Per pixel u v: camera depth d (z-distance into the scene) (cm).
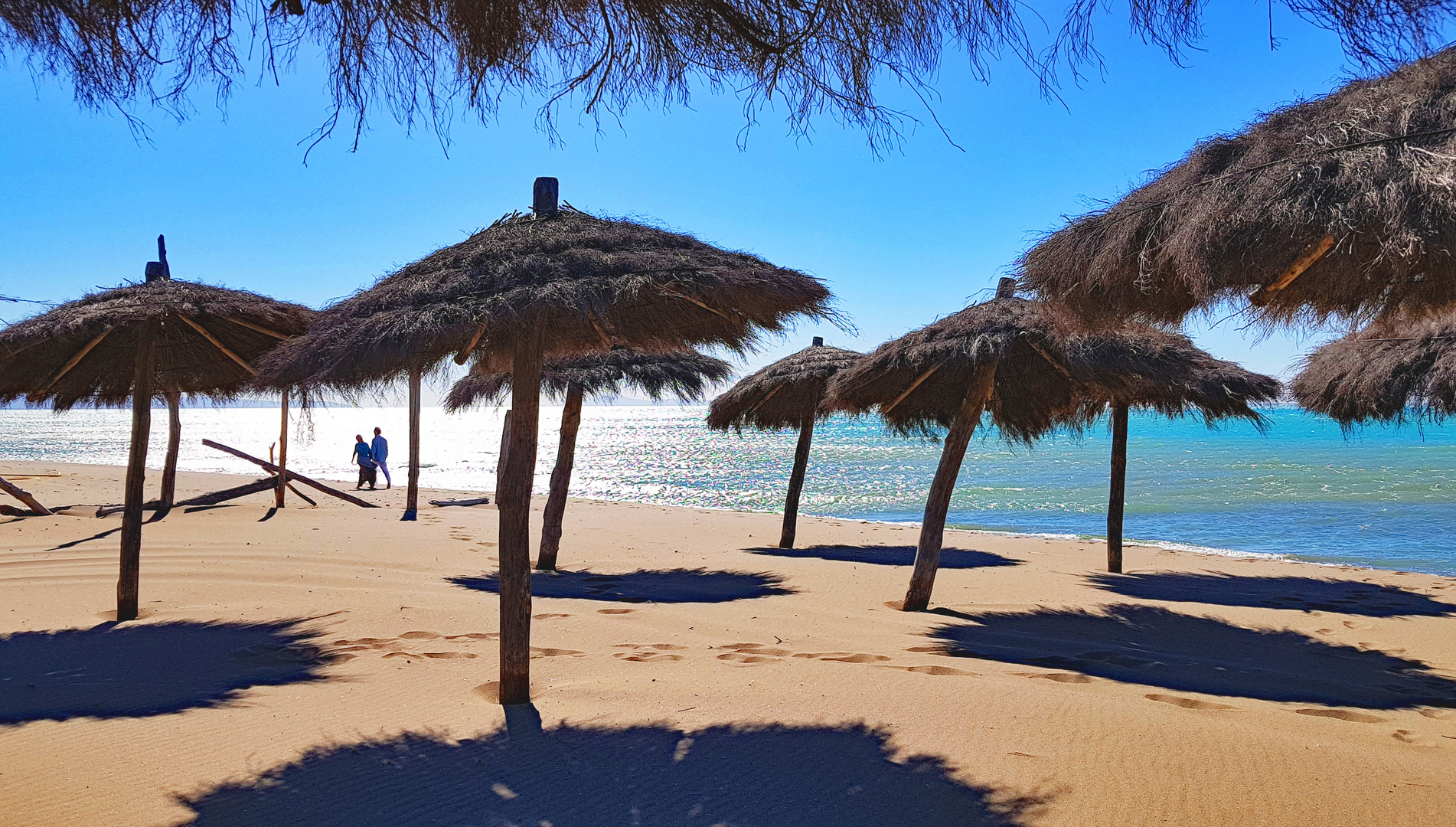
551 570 1084
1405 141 287
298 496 2052
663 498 2744
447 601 811
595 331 520
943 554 1305
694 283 467
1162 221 348
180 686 524
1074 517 2172
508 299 451
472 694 507
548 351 542
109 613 762
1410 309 325
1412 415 684
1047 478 3366
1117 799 338
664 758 393
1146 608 871
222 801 343
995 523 2061
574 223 564
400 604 791
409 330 447
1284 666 641
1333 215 284
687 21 247
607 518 1780
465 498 2119
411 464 1639
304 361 481
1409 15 186
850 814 332
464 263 520
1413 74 297
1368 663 659
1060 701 464
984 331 777
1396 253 274
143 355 753
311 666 580
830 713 451
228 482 2416
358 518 1574
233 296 769
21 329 737
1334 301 329
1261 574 1145
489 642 656
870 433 9556
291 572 963
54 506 1678
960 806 335
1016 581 1037
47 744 404
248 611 768
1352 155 295
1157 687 540
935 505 844
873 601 892
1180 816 323
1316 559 1489
